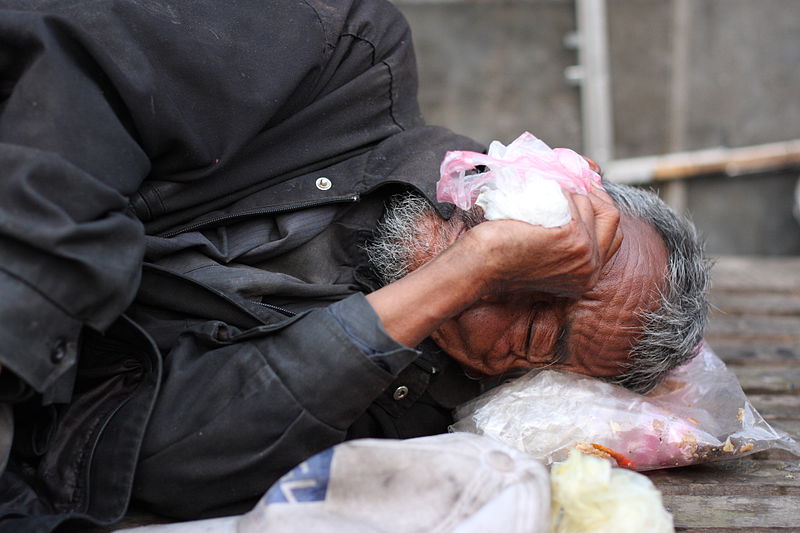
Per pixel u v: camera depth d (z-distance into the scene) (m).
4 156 1.26
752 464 1.72
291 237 1.65
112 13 1.46
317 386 1.36
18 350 1.22
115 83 1.41
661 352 1.65
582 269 1.44
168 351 1.54
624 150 4.82
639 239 1.61
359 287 1.69
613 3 4.67
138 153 1.43
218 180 1.63
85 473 1.41
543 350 1.62
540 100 4.81
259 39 1.64
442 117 4.80
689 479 1.64
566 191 1.46
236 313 1.54
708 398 1.77
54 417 1.44
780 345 2.41
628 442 1.60
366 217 1.71
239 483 1.40
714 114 4.78
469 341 1.58
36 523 1.27
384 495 1.24
